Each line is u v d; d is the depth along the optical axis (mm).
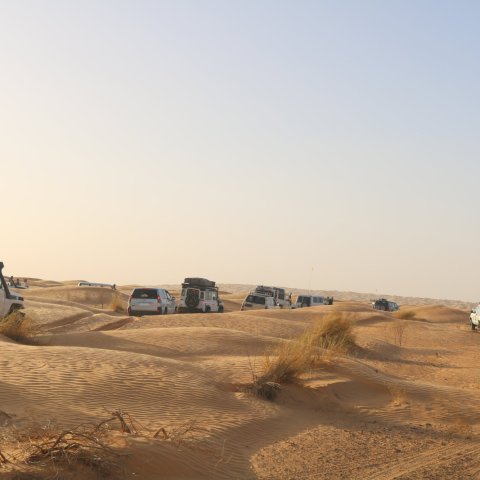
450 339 38438
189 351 22328
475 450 13055
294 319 43062
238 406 14477
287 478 10312
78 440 9375
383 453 12328
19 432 9898
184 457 10195
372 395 18031
